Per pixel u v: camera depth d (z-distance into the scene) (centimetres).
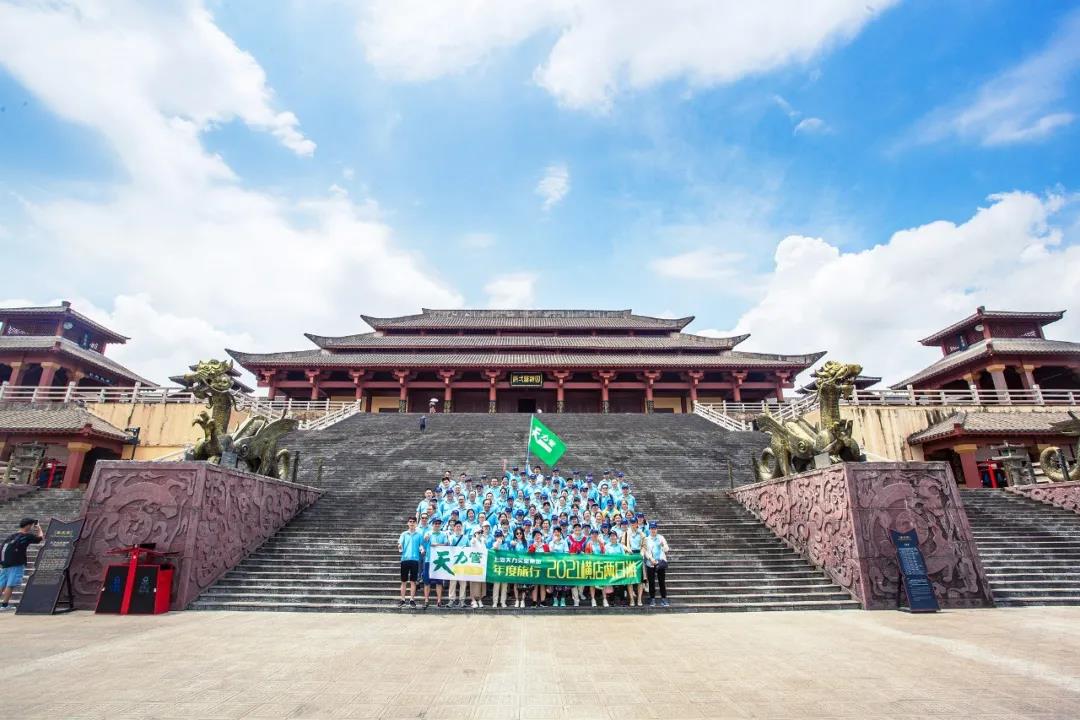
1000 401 3097
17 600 1245
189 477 1286
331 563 1435
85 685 656
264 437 1709
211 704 595
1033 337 4169
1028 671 730
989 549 1543
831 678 702
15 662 757
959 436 2736
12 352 3944
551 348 5484
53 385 4266
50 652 812
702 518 1753
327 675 708
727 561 1464
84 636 923
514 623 1075
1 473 2339
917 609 1185
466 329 5909
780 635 963
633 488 2094
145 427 3148
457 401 5456
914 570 1221
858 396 3167
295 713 571
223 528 1365
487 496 1627
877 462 1344
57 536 1197
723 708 594
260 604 1222
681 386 5203
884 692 645
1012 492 2028
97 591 1202
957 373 4244
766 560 1475
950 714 573
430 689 655
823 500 1417
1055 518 1781
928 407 3019
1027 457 2177
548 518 1541
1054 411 3005
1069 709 585
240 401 3344
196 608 1211
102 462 1295
